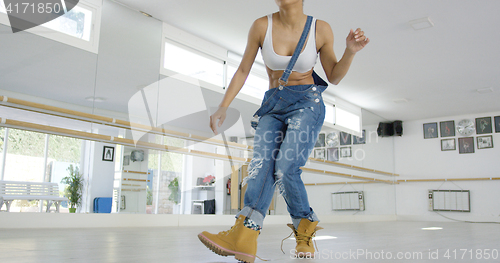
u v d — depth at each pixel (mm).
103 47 3750
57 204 3186
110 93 3730
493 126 7461
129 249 1336
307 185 6141
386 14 3971
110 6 3855
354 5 3811
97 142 3486
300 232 1276
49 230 2637
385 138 8219
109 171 3539
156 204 3811
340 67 1344
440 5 3779
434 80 5863
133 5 3961
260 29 1324
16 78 3082
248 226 1109
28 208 3004
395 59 5102
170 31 4359
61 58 3416
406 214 8055
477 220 7230
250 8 3922
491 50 4773
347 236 2451
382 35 4434
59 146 3254
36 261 949
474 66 5289
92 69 3627
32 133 3102
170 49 4352
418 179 8016
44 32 3328
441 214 7664
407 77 5754
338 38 4527
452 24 4145
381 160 7945
